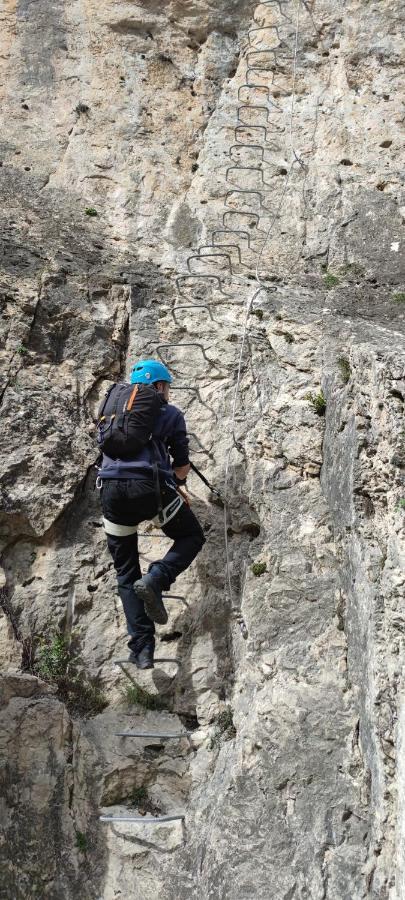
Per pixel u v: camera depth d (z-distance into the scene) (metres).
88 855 4.22
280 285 5.94
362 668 4.03
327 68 7.02
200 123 6.96
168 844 4.20
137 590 4.23
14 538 4.83
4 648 4.55
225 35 7.27
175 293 5.71
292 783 4.03
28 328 5.26
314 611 4.44
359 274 6.04
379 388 4.09
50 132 6.85
